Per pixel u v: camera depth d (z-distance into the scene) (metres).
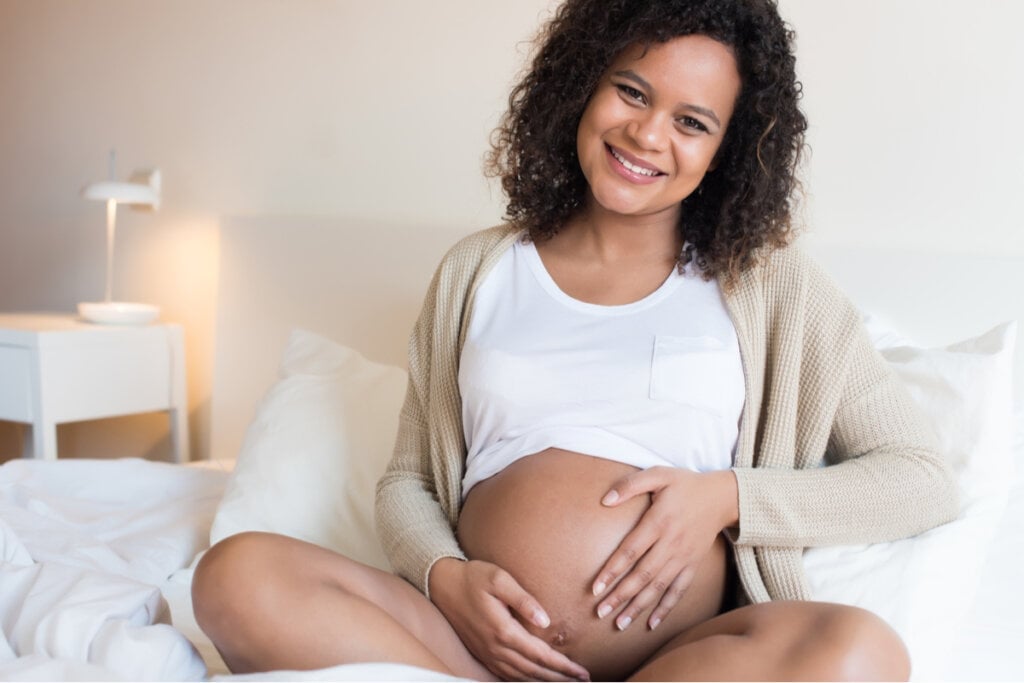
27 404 2.37
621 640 1.06
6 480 1.78
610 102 1.14
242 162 2.51
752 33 1.14
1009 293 1.63
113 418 2.86
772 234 1.19
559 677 1.03
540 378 1.15
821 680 0.82
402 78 2.23
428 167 2.21
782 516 1.10
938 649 1.11
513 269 1.27
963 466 1.28
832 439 1.23
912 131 1.72
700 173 1.15
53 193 2.93
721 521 1.09
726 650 0.87
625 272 1.22
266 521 1.56
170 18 2.61
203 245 2.62
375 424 1.66
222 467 2.06
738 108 1.18
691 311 1.17
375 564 1.50
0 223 3.06
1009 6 1.64
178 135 2.63
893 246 1.75
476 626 1.05
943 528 1.17
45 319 2.62
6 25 2.97
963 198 1.69
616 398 1.13
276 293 2.32
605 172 1.16
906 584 1.12
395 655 0.93
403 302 2.16
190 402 2.69
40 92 2.92
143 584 1.08
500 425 1.18
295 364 1.88
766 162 1.18
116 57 2.74
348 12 2.30
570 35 1.24
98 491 1.82
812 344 1.19
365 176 2.30
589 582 1.05
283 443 1.65
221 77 2.53
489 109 2.12
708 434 1.15
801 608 0.92
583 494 1.09
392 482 1.29
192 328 2.67
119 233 2.78
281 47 2.42
